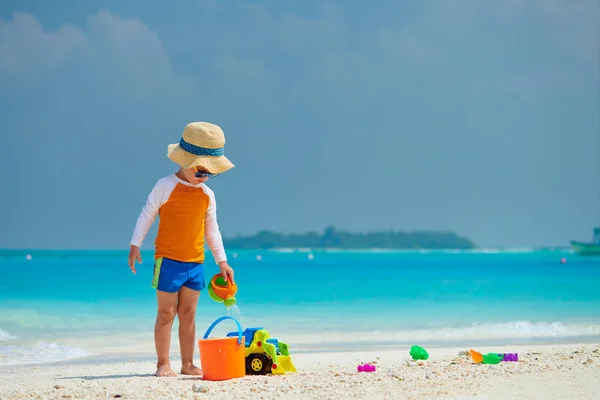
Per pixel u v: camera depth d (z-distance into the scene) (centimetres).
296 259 7806
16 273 2812
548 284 2272
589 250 9988
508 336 1095
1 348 920
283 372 593
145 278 2422
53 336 1052
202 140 605
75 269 3316
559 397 466
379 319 1314
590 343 990
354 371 631
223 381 552
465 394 478
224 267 632
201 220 618
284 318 1322
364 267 4488
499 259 7838
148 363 763
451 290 1997
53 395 495
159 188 607
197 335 1073
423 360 721
